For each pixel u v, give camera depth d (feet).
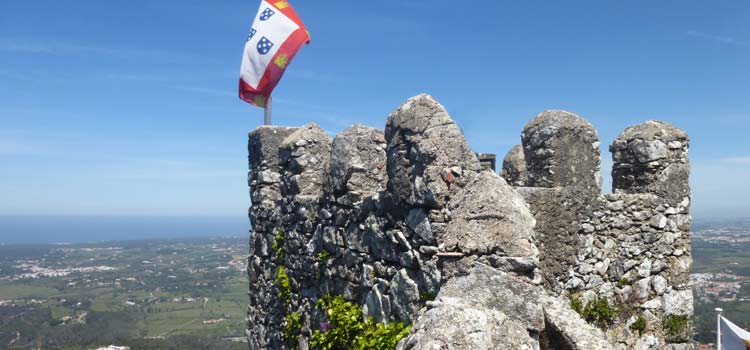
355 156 23.76
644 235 24.27
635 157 25.63
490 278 13.44
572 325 12.99
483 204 14.85
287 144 30.53
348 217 23.89
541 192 21.12
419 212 19.03
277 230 31.60
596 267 22.80
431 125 18.94
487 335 11.52
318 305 25.68
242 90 35.09
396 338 18.95
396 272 20.43
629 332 23.45
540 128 22.29
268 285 32.96
